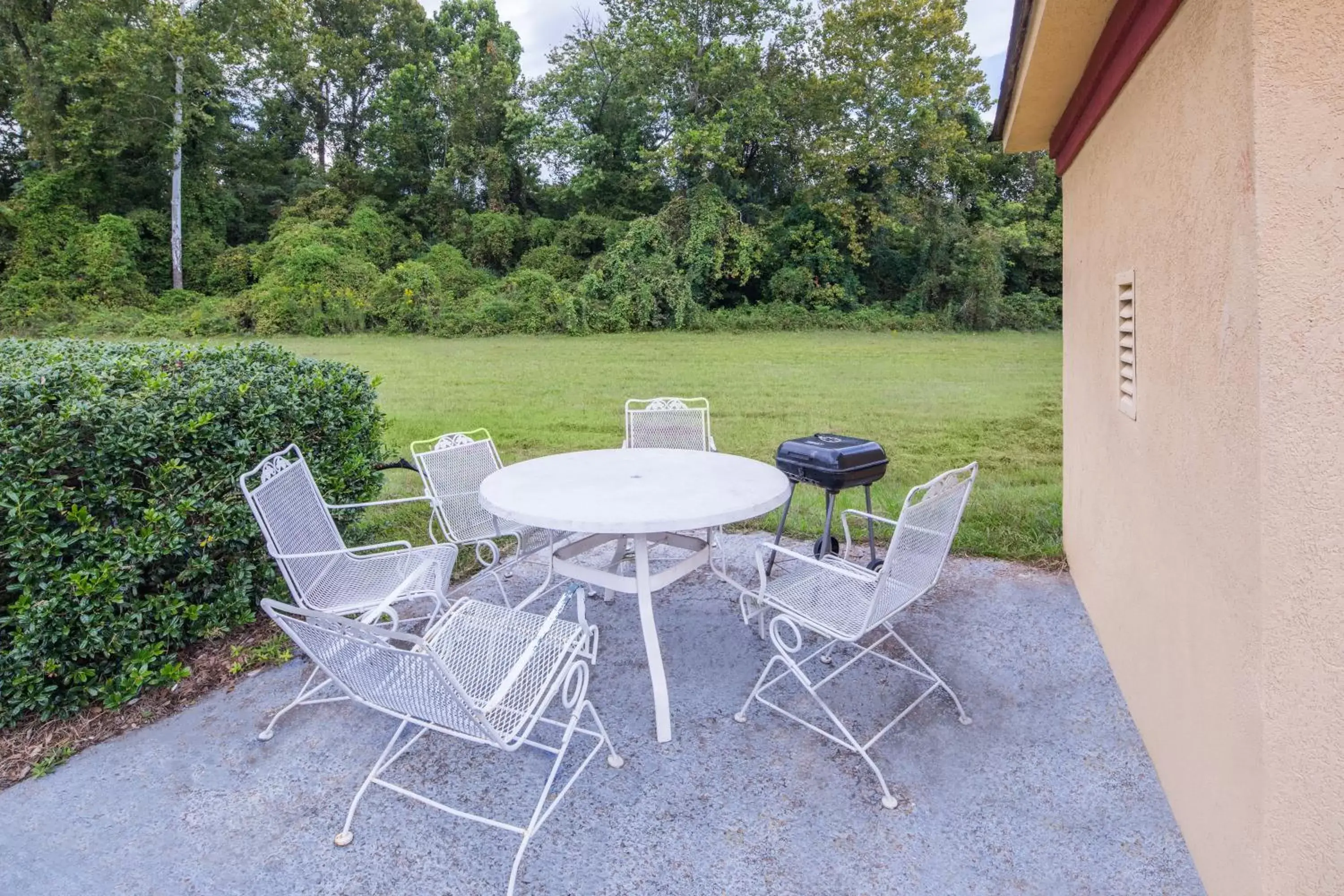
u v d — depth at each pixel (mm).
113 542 2438
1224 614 1400
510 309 16281
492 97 22625
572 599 3012
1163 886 1615
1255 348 1207
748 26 17672
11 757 2170
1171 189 1702
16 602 2256
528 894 1648
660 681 2230
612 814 1903
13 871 1727
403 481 5730
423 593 2432
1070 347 3361
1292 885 1235
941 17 16672
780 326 17125
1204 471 1510
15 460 2227
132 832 1859
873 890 1640
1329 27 1115
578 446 6773
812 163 17750
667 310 17094
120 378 2715
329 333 15977
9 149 19156
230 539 2807
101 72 17203
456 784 2043
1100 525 2691
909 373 10930
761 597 2330
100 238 17156
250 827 1882
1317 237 1145
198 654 2770
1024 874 1672
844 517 2889
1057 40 2297
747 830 1838
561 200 21594
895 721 2123
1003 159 18578
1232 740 1374
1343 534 1153
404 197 22766
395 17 24531
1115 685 2467
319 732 2299
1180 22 1621
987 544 3811
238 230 20828
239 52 18891
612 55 19203
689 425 3758
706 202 17266
